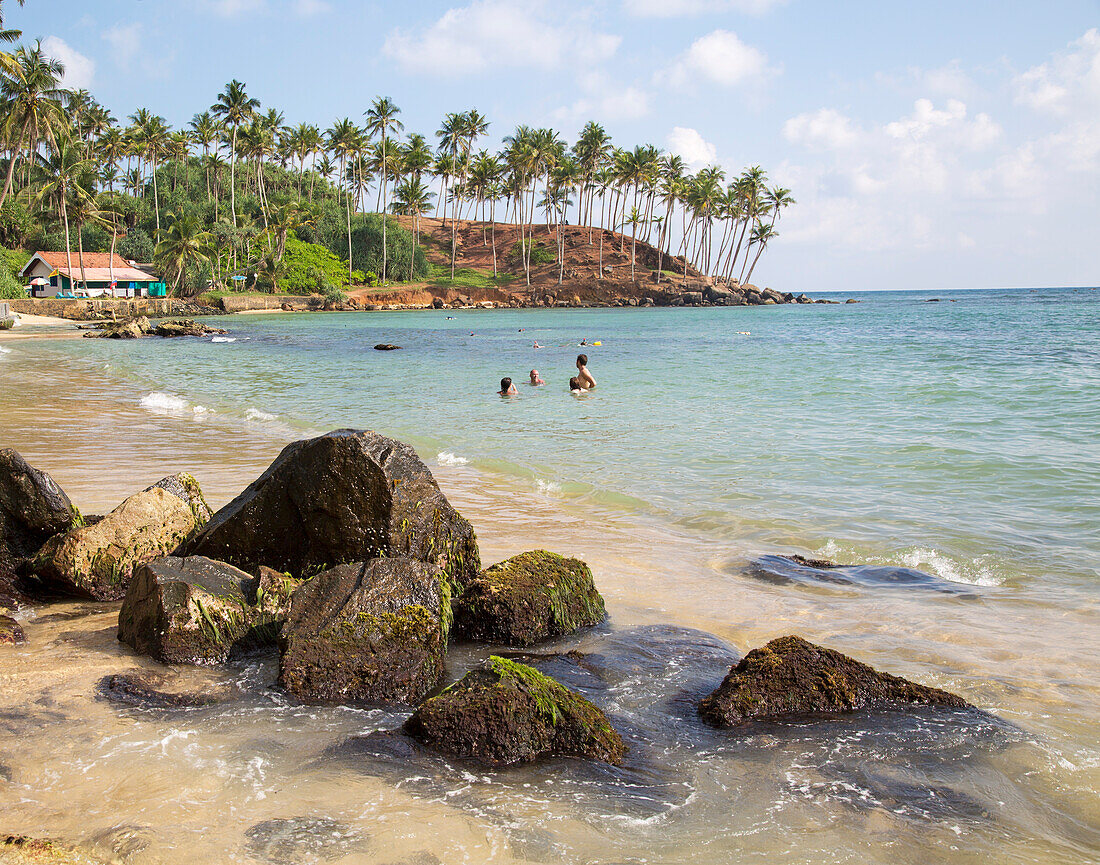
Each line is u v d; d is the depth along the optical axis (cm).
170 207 10294
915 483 1050
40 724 434
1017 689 493
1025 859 332
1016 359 2617
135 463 1160
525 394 2052
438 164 11494
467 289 11144
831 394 1909
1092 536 816
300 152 11194
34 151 7319
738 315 8412
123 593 655
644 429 1491
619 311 10000
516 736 416
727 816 364
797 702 467
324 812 358
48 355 3444
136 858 316
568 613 597
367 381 2420
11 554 665
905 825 356
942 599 666
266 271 9581
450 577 633
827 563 761
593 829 351
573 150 11300
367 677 488
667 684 507
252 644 549
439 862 323
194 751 410
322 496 614
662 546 817
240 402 1931
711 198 11994
